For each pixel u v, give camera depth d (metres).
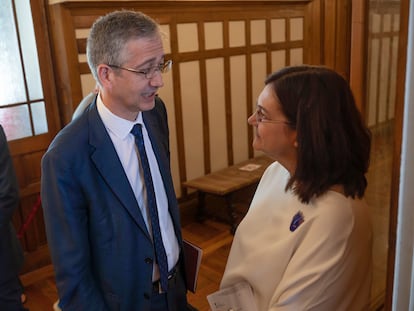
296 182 0.99
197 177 3.89
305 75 0.96
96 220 1.17
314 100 0.93
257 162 4.07
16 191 1.94
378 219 1.57
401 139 0.51
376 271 1.63
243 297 1.10
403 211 0.51
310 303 0.87
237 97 4.12
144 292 1.25
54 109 2.94
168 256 1.36
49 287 2.76
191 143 3.79
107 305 1.23
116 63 1.08
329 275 0.87
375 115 1.41
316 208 0.94
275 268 1.00
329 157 0.93
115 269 1.20
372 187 1.53
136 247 1.22
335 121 0.93
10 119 2.74
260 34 4.18
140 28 1.07
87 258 1.18
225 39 3.87
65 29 2.79
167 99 3.51
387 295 0.60
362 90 1.41
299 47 4.62
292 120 0.96
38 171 2.88
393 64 1.30
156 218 1.28
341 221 0.90
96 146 1.15
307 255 0.90
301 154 0.95
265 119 1.00
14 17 2.66
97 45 1.09
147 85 1.11
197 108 3.78
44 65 2.84
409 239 0.52
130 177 1.24
